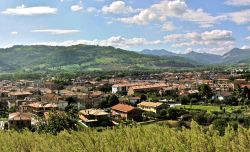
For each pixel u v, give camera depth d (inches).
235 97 6530.5
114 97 6624.0
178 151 1609.3
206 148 1588.3
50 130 2928.2
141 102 6417.3
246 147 1529.3
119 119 5004.9
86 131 2391.7
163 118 4921.3
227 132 1702.8
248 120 4089.6
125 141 1914.4
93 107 6599.4
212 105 6102.4
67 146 2001.7
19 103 6879.9
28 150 2186.3
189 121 4318.4
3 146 2201.0
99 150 1921.8
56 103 6397.6
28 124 4264.3
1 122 4945.9
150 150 1740.9
